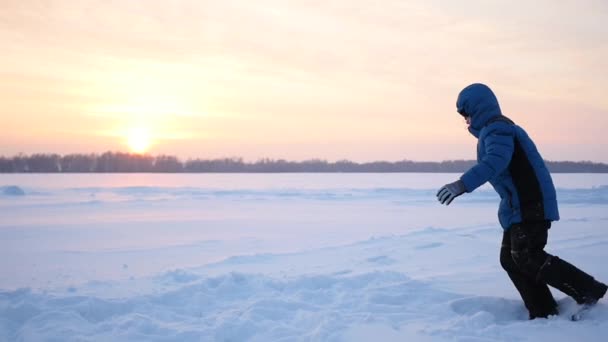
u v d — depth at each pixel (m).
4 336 2.73
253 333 2.72
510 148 2.82
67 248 8.38
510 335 2.53
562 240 6.93
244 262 5.95
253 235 10.30
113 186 42.44
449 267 4.98
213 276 4.16
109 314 3.10
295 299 3.34
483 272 4.49
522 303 3.23
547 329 2.61
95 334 2.71
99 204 20.83
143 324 2.82
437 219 14.20
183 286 3.65
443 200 2.80
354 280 3.87
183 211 17.42
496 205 20.33
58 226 12.27
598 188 29.44
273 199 25.22
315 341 2.51
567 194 25.48
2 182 53.34
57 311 2.97
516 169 2.89
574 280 2.79
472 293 3.57
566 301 3.08
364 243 7.54
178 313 3.19
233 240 9.38
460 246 6.50
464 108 3.10
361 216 15.43
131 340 2.62
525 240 2.88
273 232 10.92
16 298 3.32
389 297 3.38
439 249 6.34
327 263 5.71
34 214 15.94
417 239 7.59
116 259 7.09
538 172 2.89
